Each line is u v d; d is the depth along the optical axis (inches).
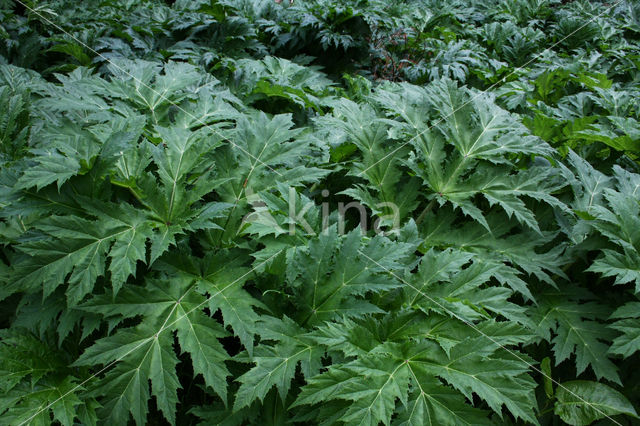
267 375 67.0
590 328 83.8
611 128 124.8
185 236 82.3
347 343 70.2
